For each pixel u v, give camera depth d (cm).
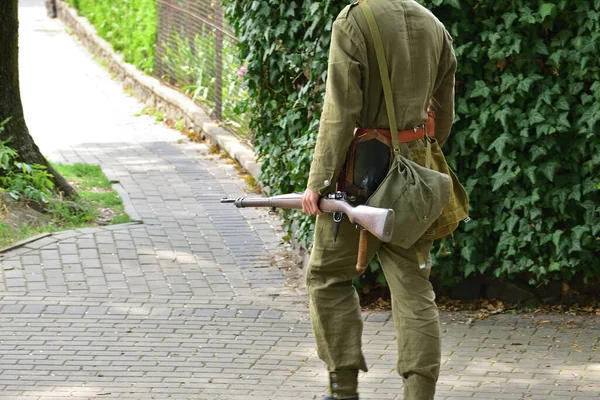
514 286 785
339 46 505
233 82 1396
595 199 755
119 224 1016
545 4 721
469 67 751
